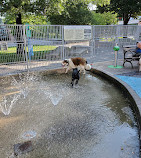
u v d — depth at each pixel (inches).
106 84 247.0
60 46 329.4
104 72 282.7
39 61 327.0
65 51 336.5
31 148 111.2
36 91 221.1
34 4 385.7
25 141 118.7
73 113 159.6
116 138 120.6
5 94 211.2
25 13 442.3
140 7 616.4
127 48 316.2
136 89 202.1
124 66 334.3
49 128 134.9
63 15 520.1
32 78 283.4
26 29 289.9
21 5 361.1
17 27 283.7
